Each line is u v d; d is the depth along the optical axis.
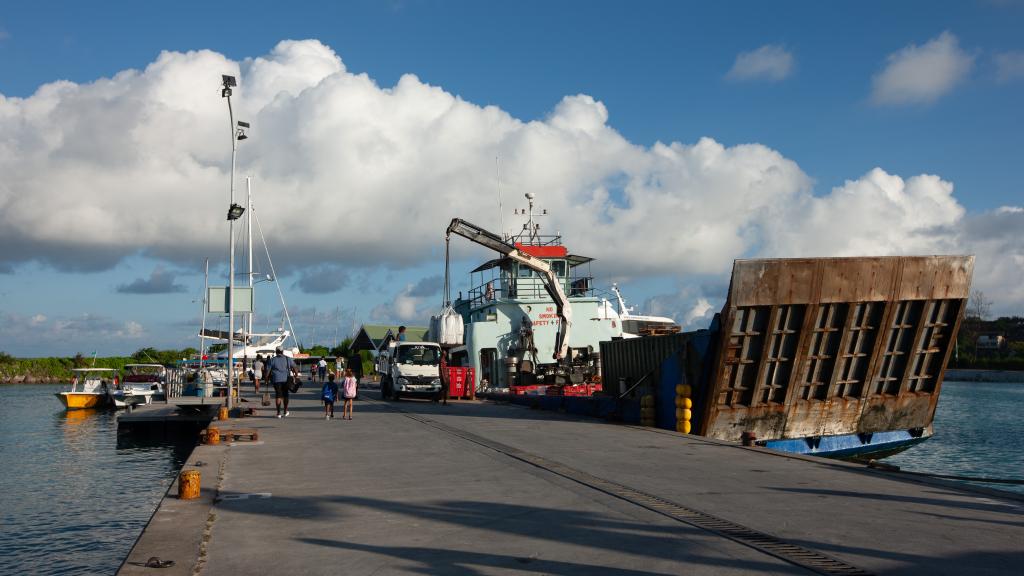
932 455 26.33
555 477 10.46
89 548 15.03
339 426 18.97
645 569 5.71
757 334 17.06
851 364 18.20
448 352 36.25
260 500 8.72
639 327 45.38
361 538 6.81
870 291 17.14
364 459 12.49
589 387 29.97
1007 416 40.94
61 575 13.06
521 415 23.02
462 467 11.50
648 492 9.22
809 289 16.69
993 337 122.38
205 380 34.72
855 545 6.46
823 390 18.41
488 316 36.44
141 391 54.66
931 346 18.66
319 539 6.78
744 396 17.92
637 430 17.84
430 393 31.95
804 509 8.10
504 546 6.47
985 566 5.78
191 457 12.77
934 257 17.39
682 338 18.42
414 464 11.85
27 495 21.09
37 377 132.88
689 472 10.95
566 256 37.81
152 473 25.19
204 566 5.88
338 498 8.84
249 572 5.70
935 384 19.39
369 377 66.31
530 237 38.69
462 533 7.00
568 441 15.34
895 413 19.34
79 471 25.67
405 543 6.61
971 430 33.94
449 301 34.66
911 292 17.47
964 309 18.20
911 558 6.02
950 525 7.27
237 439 15.73
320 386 48.97
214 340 56.16
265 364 40.31
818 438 18.86
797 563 5.86
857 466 11.61
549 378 32.97
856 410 18.84
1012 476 21.75
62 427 43.91
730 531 7.01
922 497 8.84
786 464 11.84
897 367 18.78
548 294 37.50
